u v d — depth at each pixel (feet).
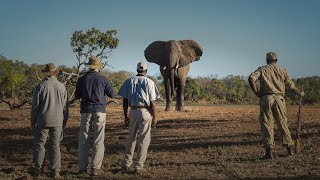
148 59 71.05
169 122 53.83
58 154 24.38
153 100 24.82
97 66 25.59
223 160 28.14
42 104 24.43
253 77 28.02
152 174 24.11
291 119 55.93
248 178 22.61
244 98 180.75
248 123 50.29
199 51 70.90
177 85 72.69
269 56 28.60
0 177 23.80
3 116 75.15
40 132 24.52
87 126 24.95
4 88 140.77
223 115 63.52
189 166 26.32
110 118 65.98
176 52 68.44
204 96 169.48
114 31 92.84
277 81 28.04
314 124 44.14
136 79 25.29
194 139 38.55
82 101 25.04
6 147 36.91
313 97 152.56
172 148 33.94
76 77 92.17
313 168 24.72
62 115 24.91
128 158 25.34
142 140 24.62
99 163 24.40
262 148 32.07
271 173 23.68
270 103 27.76
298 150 29.43
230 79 197.57
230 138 38.06
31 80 135.33
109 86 25.31
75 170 26.32
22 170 26.55
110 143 38.14
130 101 24.99
